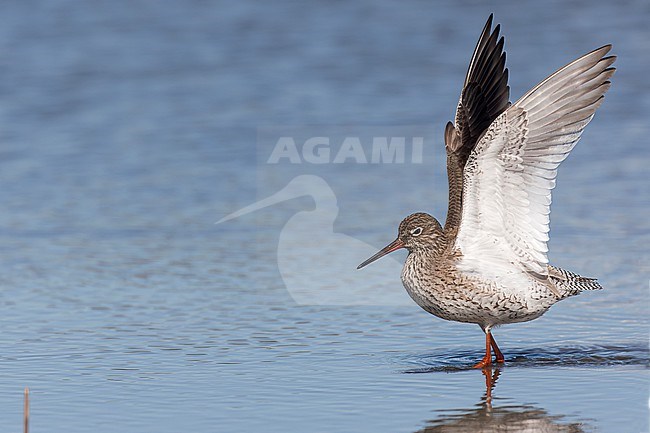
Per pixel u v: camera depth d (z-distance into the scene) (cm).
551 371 1216
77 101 2475
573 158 2108
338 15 2995
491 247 1251
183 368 1227
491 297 1256
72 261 1661
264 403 1110
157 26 2917
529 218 1235
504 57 1339
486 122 1333
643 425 1039
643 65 2573
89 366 1233
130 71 2647
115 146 2234
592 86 1213
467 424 1045
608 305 1453
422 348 1313
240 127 2312
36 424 1053
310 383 1175
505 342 1332
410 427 1038
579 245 1681
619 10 2967
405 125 2284
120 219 1864
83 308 1457
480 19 2942
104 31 2873
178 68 2666
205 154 2188
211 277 1590
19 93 2516
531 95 1190
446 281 1271
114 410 1091
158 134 2298
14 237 1775
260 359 1261
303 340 1336
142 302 1482
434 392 1145
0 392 1148
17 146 2241
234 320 1411
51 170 2117
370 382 1178
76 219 1864
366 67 2641
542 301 1257
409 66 2638
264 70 2639
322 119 2330
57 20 2919
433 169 2091
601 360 1254
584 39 2772
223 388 1159
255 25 2925
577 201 1884
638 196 1898
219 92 2519
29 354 1276
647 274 1557
